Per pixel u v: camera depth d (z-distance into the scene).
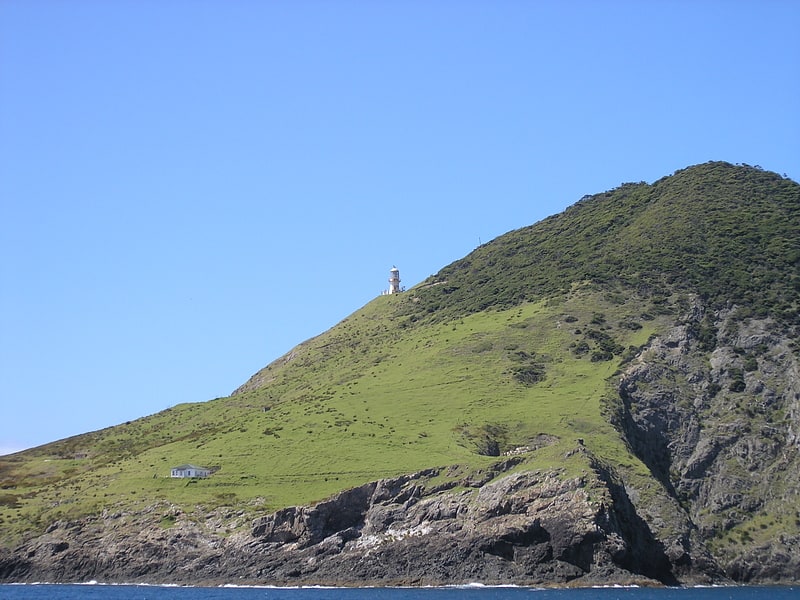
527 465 159.38
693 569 163.12
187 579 157.12
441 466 165.00
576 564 147.50
